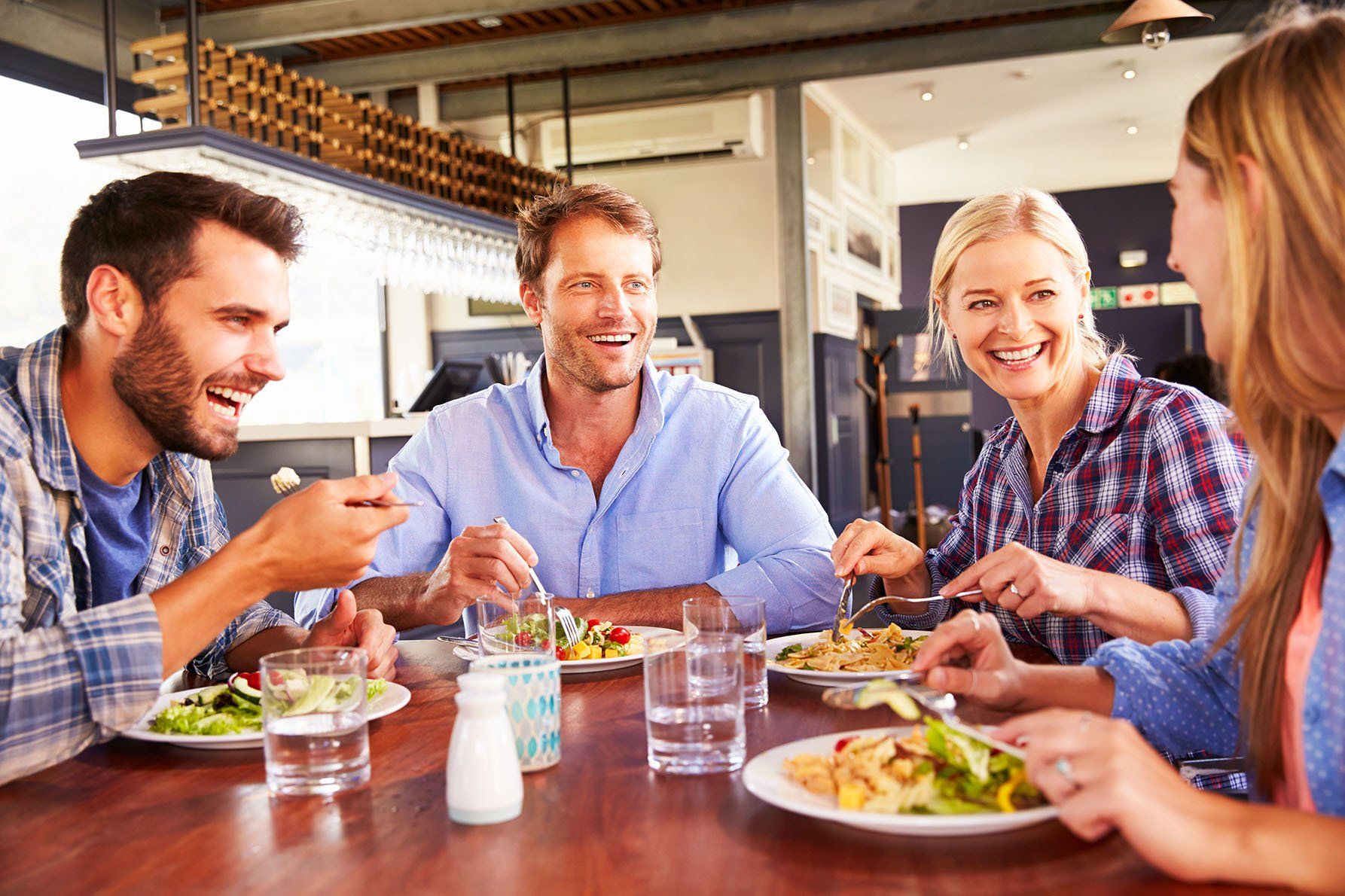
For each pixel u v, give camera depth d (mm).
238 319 1273
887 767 898
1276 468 953
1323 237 816
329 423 4121
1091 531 1603
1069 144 9344
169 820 947
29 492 1237
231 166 3672
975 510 1826
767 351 6508
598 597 1760
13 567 1175
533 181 5582
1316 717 869
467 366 5000
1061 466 1658
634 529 2008
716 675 1024
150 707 1086
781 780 938
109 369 1278
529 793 981
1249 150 843
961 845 832
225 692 1294
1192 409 1546
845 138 8008
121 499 1415
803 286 6441
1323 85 819
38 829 938
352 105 4348
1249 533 1077
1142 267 11117
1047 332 1635
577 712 1276
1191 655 1112
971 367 1705
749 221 6520
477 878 790
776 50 6328
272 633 1548
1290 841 743
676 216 6625
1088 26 5824
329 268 6246
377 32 5516
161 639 1085
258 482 4250
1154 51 6891
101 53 4930
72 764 1137
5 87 4527
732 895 746
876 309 9352
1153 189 11031
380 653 1438
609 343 1901
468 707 915
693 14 5543
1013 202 1661
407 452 2064
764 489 1997
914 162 9852
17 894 796
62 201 4742
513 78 6523
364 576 1852
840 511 7414
